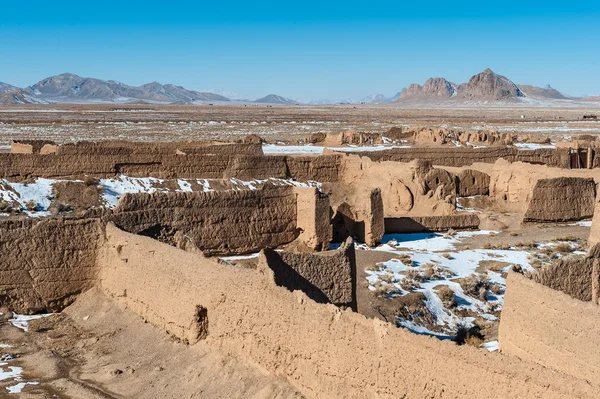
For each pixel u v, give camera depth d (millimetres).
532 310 18125
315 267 22250
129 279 25406
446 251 39281
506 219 46844
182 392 19797
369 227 40188
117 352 23016
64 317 26484
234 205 36281
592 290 22094
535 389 13148
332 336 17078
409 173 50250
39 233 26938
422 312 30062
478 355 14109
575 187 47688
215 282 21266
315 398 17469
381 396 15867
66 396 20078
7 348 23562
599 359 16047
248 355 19844
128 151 50312
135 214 30047
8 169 45656
